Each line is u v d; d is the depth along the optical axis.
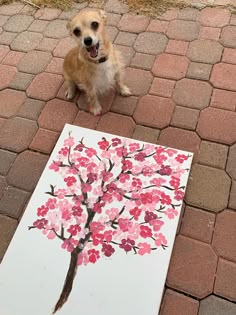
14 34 2.90
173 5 2.87
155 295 1.65
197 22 2.73
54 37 2.82
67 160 2.14
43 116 2.37
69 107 2.40
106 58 2.11
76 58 2.16
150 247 1.78
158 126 2.22
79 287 1.71
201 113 2.23
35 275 1.76
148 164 2.06
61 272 1.76
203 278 1.67
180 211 1.87
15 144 2.26
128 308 1.63
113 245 1.80
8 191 2.07
